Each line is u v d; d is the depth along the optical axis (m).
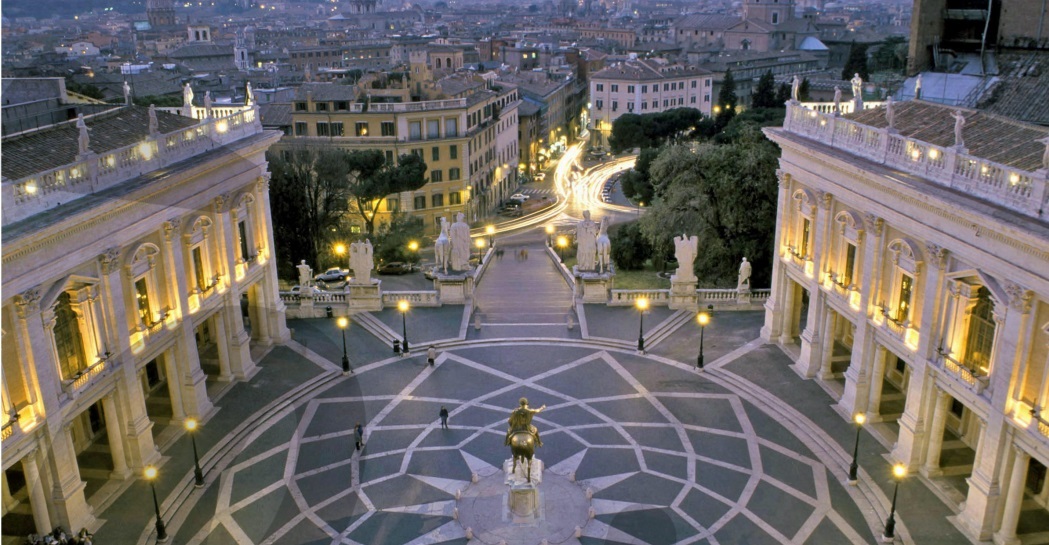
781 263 52.91
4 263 29.59
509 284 70.06
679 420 45.41
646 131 150.88
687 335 57.03
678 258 60.47
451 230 63.28
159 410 44.25
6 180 30.95
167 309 41.19
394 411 46.59
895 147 40.31
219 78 156.50
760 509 36.91
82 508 34.19
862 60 158.75
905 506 36.50
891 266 40.94
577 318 60.56
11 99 48.12
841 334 54.06
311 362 52.06
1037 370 31.52
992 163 33.56
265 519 35.69
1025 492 37.25
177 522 35.28
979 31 74.31
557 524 35.75
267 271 52.81
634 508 37.03
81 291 34.28
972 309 35.34
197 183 43.44
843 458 40.53
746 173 66.25
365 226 103.06
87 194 34.78
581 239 63.78
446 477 39.81
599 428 44.62
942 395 37.12
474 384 50.25
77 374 33.84
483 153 125.75
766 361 51.88
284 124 109.56
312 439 43.03
